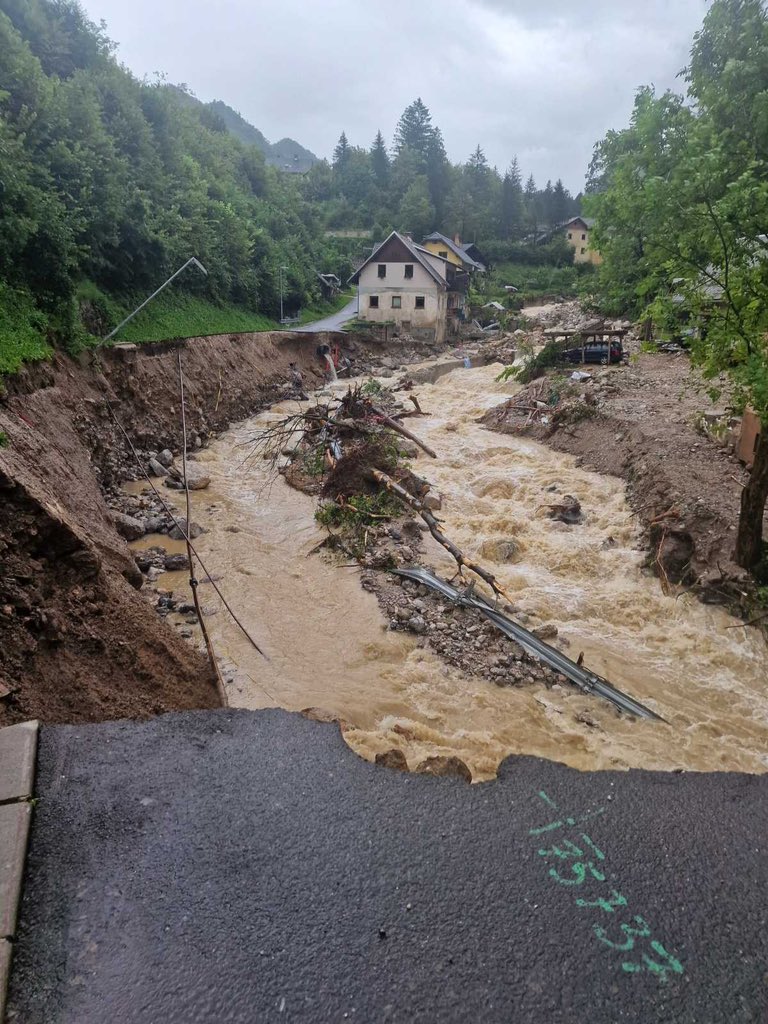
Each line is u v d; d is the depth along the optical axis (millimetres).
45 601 8164
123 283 26266
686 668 10961
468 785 6773
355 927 5043
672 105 10141
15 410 13250
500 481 18531
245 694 9500
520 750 8602
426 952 4883
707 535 13180
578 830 6215
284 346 34531
